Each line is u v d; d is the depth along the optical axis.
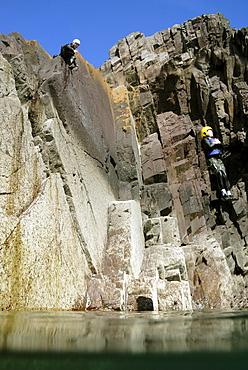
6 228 5.00
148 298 6.45
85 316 4.02
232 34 12.77
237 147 11.46
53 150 6.84
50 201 6.23
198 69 12.46
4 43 7.38
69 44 8.98
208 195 11.09
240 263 10.38
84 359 1.90
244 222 10.95
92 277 6.91
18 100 6.43
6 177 5.57
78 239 6.90
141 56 13.48
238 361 1.88
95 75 11.01
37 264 5.40
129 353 2.04
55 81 7.69
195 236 10.42
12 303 4.77
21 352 2.02
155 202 10.52
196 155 11.59
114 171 10.45
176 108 12.55
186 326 3.05
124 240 8.02
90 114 9.36
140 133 12.41
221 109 11.58
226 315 4.21
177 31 13.90
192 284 9.09
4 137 5.74
